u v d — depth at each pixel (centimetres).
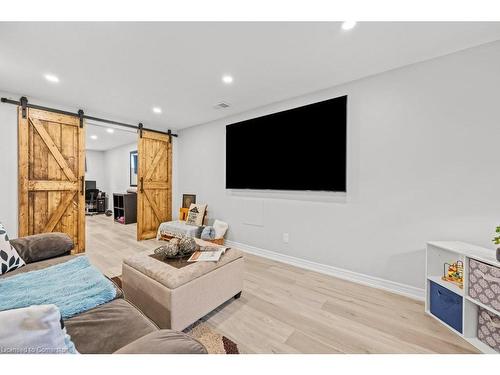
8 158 259
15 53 183
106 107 315
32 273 140
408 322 163
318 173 253
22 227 266
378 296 201
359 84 228
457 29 154
